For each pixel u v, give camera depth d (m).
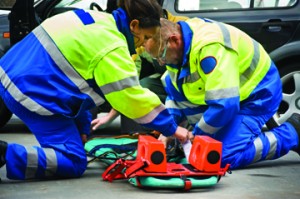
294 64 5.69
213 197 3.15
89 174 3.74
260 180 3.63
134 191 3.26
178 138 3.51
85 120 3.86
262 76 4.05
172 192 3.26
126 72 3.28
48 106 3.40
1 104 6.10
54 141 3.51
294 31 5.64
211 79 3.63
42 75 3.40
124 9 3.47
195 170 3.37
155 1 3.46
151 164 3.24
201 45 3.68
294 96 5.65
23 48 3.54
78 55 3.38
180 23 3.78
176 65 3.83
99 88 3.45
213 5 5.85
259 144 3.98
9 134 6.00
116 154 3.91
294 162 4.30
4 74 3.49
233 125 3.96
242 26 5.73
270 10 5.72
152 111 3.33
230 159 3.90
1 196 3.11
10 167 3.37
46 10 6.28
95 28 3.38
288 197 3.18
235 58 3.78
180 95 4.09
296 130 4.15
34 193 3.19
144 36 3.47
